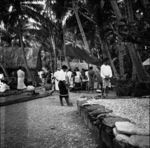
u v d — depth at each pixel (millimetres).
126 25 3961
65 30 21812
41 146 3449
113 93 9852
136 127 2914
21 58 21859
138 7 8242
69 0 16641
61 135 4203
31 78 19672
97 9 13484
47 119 5672
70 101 9594
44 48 31578
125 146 2545
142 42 4035
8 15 21812
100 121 3760
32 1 21922
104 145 3402
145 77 8453
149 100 5965
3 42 34062
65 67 8320
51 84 15898
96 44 26625
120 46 14492
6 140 3084
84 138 3992
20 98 9547
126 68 18312
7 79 16562
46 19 22688
